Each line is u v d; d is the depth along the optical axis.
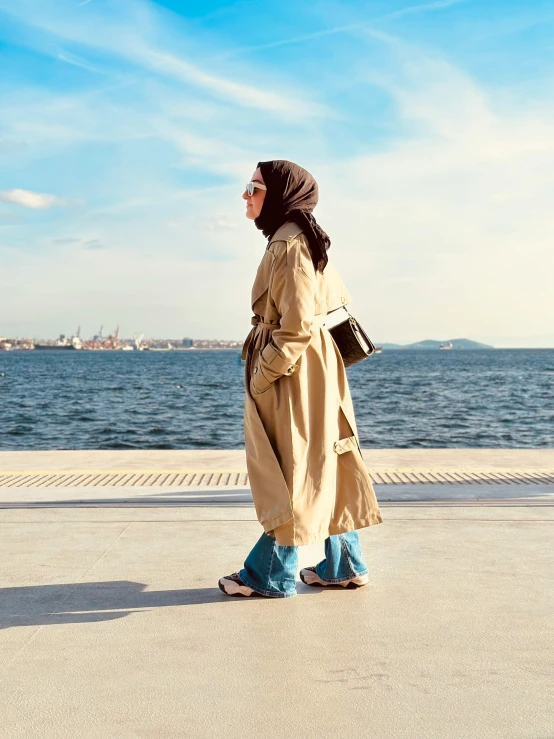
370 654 2.38
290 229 2.81
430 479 5.53
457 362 119.94
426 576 3.19
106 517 4.25
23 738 1.88
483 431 21.25
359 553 3.06
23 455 7.04
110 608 2.81
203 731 1.91
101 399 34.66
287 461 2.80
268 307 2.86
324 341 2.92
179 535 3.85
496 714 1.99
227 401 33.09
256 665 2.30
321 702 2.06
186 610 2.79
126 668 2.29
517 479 5.51
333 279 2.99
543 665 2.29
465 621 2.66
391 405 30.55
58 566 3.34
